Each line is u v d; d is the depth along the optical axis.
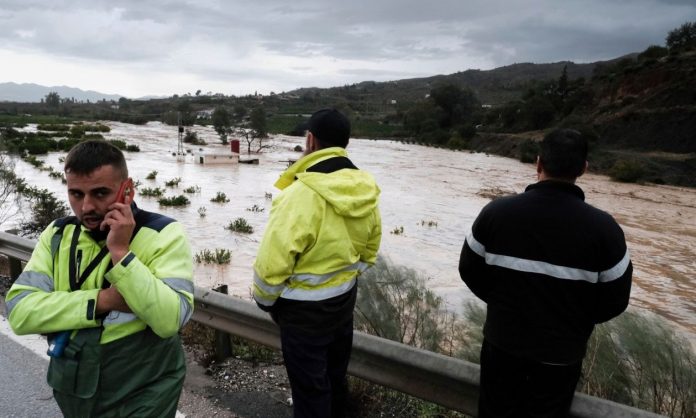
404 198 26.30
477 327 4.40
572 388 2.01
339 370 2.61
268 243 2.24
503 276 2.00
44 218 12.86
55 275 1.72
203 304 3.43
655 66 71.00
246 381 3.38
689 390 3.25
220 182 28.92
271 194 24.62
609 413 2.05
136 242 1.74
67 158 1.64
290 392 3.25
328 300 2.35
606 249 1.87
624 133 62.69
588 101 78.62
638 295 12.66
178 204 20.83
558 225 1.90
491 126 100.12
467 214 22.44
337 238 2.30
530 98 94.50
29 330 1.64
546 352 1.92
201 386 3.28
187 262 1.81
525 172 45.03
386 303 4.32
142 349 1.72
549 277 1.91
